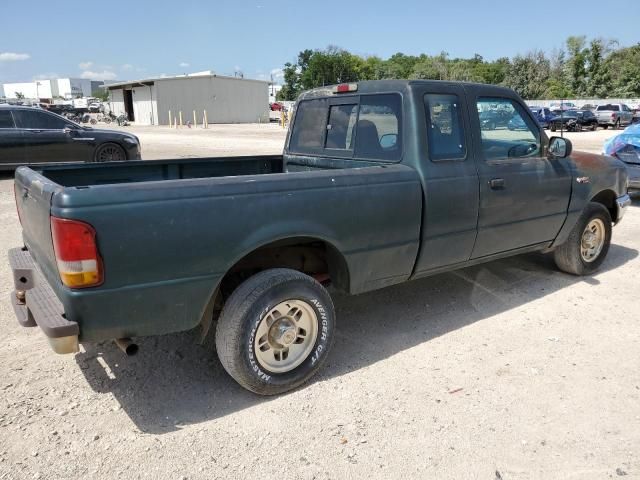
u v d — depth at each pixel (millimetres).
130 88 50438
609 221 5656
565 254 5449
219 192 3025
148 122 48031
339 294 5168
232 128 39344
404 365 3803
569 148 4691
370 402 3340
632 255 6492
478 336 4262
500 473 2713
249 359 3230
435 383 3559
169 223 2871
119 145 13602
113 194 2744
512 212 4516
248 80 51000
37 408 3248
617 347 4059
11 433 3000
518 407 3273
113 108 55750
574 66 68750
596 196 5746
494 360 3867
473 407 3275
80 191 2689
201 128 39562
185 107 47438
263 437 3000
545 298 5055
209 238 2996
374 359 3895
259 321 3223
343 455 2848
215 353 3988
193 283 3002
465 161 4168
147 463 2779
